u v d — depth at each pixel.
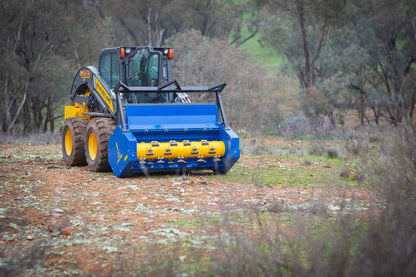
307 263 7.12
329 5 49.44
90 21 63.00
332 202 11.54
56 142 38.97
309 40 59.22
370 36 55.44
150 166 15.89
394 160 9.98
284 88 60.97
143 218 10.59
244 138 37.47
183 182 15.23
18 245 8.54
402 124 12.65
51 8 54.44
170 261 7.04
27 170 18.16
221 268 7.05
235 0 101.94
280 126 40.78
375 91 50.62
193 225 9.92
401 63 51.72
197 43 60.12
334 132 36.53
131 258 7.90
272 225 9.48
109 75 19.84
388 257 5.83
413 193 9.23
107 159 17.44
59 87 55.28
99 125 17.56
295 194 13.21
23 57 56.69
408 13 52.50
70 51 60.97
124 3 79.38
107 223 10.16
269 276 6.27
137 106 16.27
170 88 19.00
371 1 54.84
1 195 12.98
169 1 81.69
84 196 13.03
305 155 23.12
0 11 49.16
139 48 18.94
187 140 16.75
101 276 7.12
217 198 12.63
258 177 15.96
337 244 6.77
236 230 9.02
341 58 53.44
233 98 54.12
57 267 7.55
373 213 7.73
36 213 10.98
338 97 50.09
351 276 5.76
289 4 52.72
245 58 61.03
